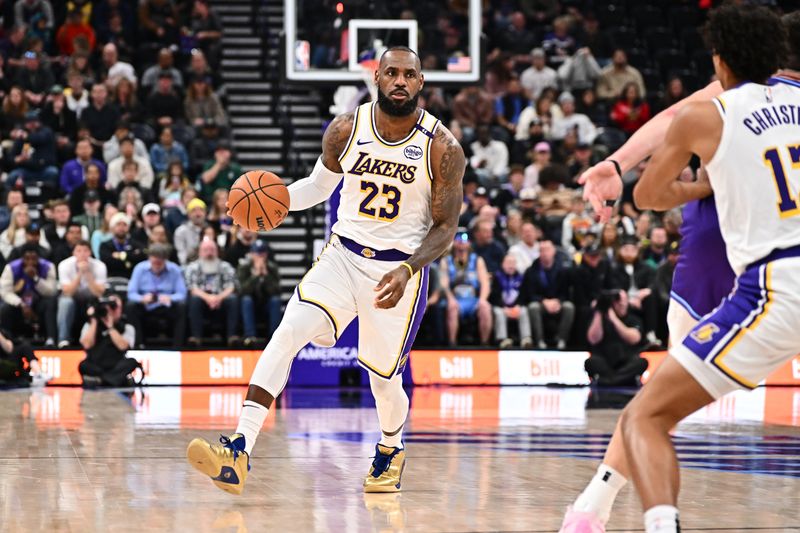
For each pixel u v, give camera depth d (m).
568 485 6.32
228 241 14.44
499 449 7.95
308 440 8.30
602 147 17.30
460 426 9.49
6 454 7.31
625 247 14.49
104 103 16.95
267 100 19.50
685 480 6.68
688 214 5.07
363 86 14.14
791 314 4.08
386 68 5.69
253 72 20.17
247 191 6.04
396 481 6.11
